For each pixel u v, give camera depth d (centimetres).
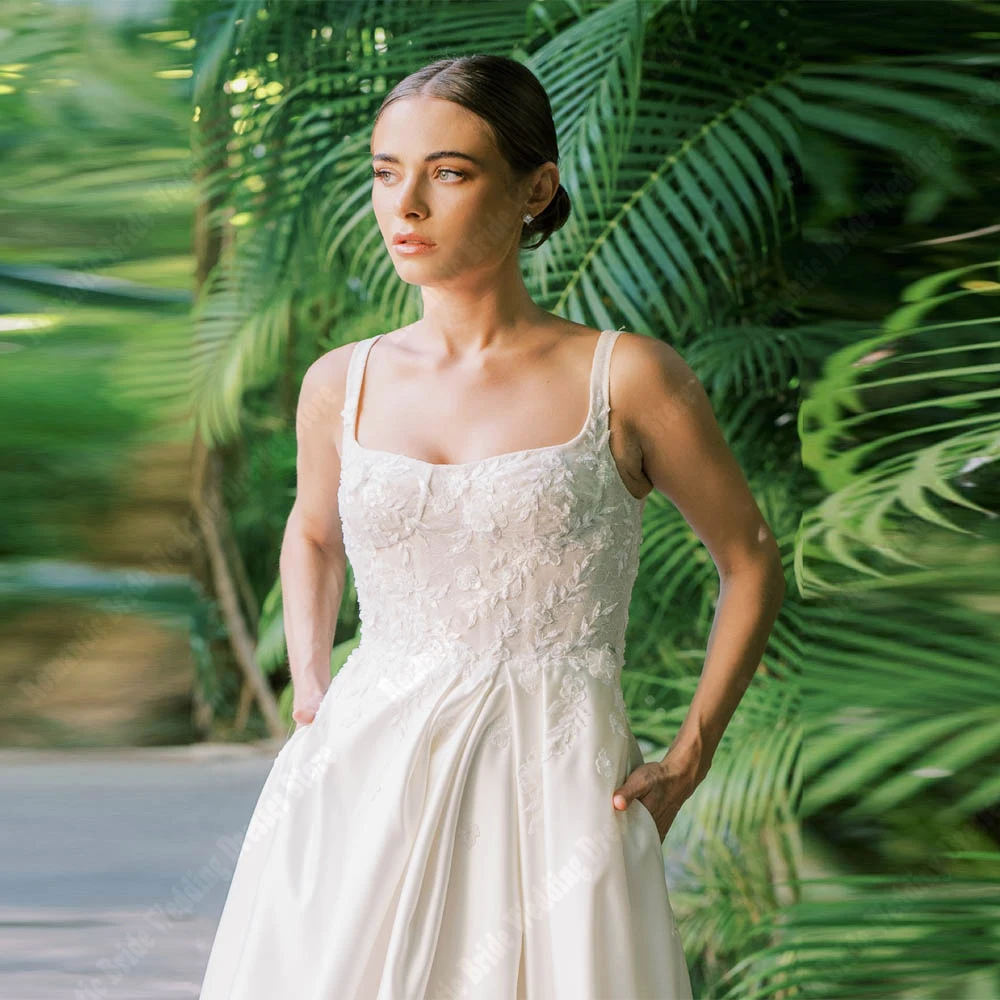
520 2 301
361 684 154
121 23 566
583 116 260
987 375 200
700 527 158
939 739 185
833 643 192
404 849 143
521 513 146
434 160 146
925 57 225
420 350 158
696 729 152
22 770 556
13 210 634
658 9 262
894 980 177
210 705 615
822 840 191
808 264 222
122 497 662
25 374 650
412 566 150
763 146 259
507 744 146
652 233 272
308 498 170
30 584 649
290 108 338
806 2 224
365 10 320
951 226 216
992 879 184
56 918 352
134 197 633
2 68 576
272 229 363
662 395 151
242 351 402
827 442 203
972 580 189
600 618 151
